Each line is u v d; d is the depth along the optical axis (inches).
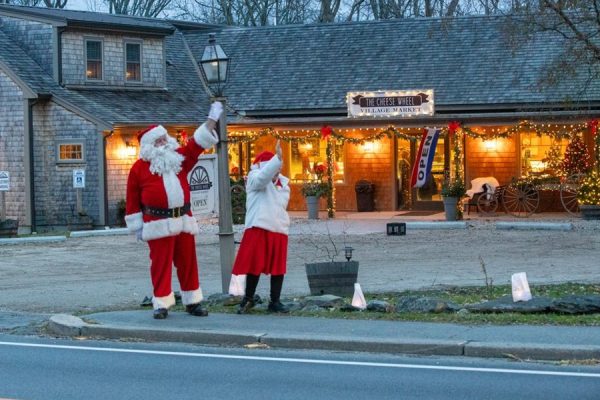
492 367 381.4
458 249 850.1
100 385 358.3
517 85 1147.3
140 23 1262.3
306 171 1288.1
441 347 408.5
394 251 846.5
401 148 1256.2
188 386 355.3
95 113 1125.7
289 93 1256.8
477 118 1103.0
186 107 1248.8
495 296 566.9
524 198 1133.7
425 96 1115.3
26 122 1137.4
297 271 725.9
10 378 371.6
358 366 387.9
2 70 1143.0
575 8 969.5
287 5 1936.5
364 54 1288.1
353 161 1272.1
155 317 485.1
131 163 1158.3
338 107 1211.2
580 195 1079.0
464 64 1213.1
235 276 535.8
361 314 486.3
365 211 1256.8
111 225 1133.7
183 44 1401.3
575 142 1128.2
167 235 479.5
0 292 633.6
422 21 1312.7
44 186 1154.0
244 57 1349.7
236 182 1159.6
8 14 1194.6
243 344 438.3
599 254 790.5
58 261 827.4
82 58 1181.1
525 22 972.6
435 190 1247.5
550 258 772.0
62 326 474.3
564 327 438.9
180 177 485.4
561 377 360.8
